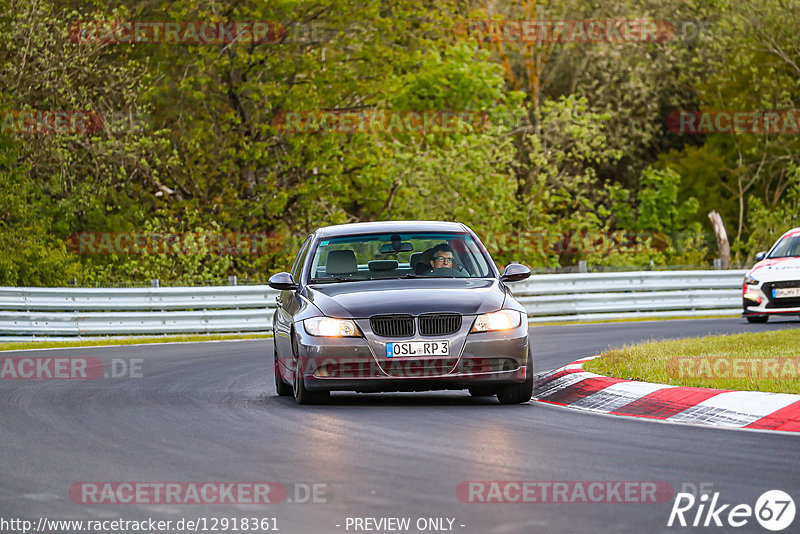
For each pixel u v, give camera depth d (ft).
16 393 153.69
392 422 119.03
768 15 625.41
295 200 451.12
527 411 128.67
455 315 132.87
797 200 569.23
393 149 463.42
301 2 430.20
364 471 89.76
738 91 644.27
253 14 431.43
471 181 447.01
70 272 352.28
